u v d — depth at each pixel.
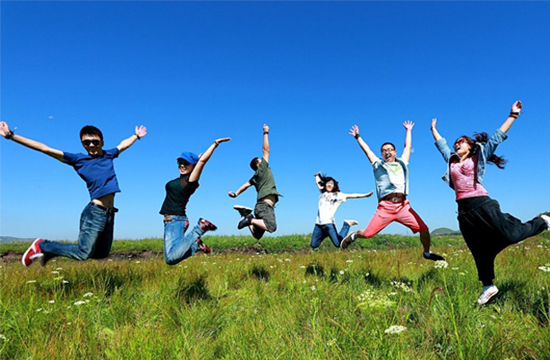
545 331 2.77
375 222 5.74
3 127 4.53
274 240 18.34
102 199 4.98
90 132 4.98
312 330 2.92
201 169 4.94
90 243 4.88
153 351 2.81
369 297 3.18
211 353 3.00
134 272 6.65
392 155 5.80
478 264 4.29
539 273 4.99
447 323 3.08
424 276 5.69
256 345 2.87
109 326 3.77
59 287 5.11
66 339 3.12
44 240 4.93
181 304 4.41
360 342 2.65
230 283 5.97
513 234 4.04
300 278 5.97
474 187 4.34
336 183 8.22
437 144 5.06
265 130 6.79
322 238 8.25
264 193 6.70
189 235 4.75
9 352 2.99
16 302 4.24
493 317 3.36
